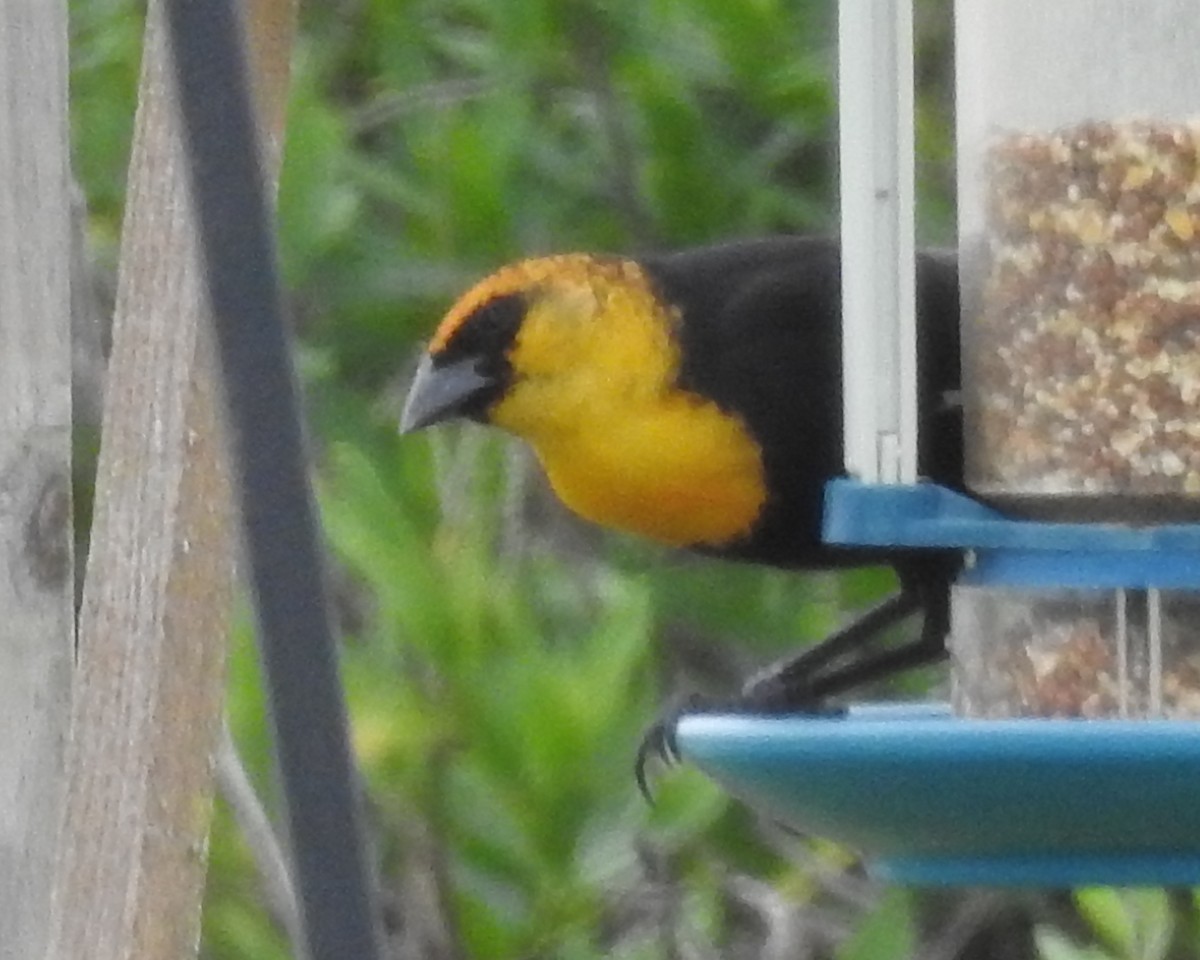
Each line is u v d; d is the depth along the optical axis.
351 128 12.15
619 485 9.16
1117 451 7.37
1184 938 10.92
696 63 12.12
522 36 12.12
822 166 12.30
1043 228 7.48
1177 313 7.32
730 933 11.84
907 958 10.26
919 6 12.23
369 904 5.21
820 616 11.84
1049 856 6.61
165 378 6.86
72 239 7.93
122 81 11.78
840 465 9.02
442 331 9.35
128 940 6.88
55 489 7.28
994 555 7.41
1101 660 7.29
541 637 10.78
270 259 5.38
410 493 11.32
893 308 7.34
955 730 6.25
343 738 5.25
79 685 6.93
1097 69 7.41
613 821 10.14
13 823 7.22
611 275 9.21
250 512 5.30
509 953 10.07
